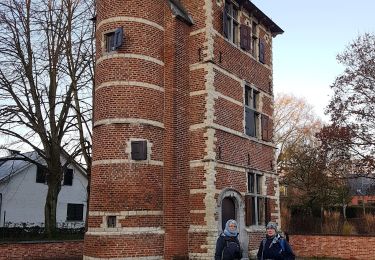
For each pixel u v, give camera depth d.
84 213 38.41
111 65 17.06
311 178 37.25
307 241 21.64
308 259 20.72
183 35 19.03
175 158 17.47
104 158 16.44
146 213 16.28
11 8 22.38
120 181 16.11
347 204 43.47
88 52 23.25
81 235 25.17
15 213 34.00
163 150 17.52
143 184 16.39
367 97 30.98
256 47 23.27
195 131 18.55
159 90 17.77
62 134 23.62
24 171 34.91
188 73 19.11
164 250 16.67
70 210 37.59
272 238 8.68
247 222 19.70
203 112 18.48
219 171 18.38
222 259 8.46
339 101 31.58
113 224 15.88
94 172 16.73
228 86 19.94
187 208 17.88
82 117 22.75
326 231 33.44
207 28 19.11
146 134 16.84
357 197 52.34
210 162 17.89
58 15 23.11
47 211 23.36
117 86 16.84
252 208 20.69
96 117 17.28
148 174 16.61
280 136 46.84
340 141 31.25
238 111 20.50
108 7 17.69
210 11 19.33
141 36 17.48
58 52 23.08
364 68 31.03
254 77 22.39
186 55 19.09
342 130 31.09
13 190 34.16
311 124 46.38
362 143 30.80
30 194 35.00
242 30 21.53
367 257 19.94
